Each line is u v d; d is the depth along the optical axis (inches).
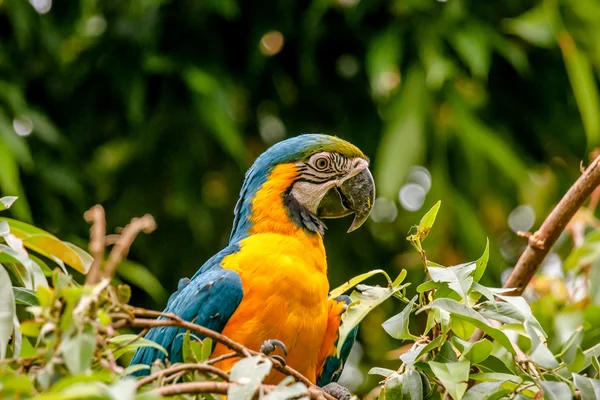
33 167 447.2
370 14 474.6
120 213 483.8
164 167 483.5
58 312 147.1
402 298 208.8
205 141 480.7
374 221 490.6
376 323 474.0
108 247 475.8
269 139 500.4
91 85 485.1
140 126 473.7
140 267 409.4
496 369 207.0
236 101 470.9
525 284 252.1
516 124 505.4
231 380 158.2
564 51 433.4
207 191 496.7
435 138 451.5
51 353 145.0
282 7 470.0
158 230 488.7
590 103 425.7
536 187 491.5
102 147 479.2
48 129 449.7
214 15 475.5
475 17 460.1
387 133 435.5
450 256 461.7
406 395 197.2
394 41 444.5
